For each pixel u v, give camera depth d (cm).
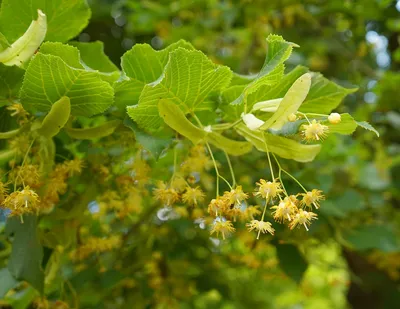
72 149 50
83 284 57
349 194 70
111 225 58
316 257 75
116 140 47
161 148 40
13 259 45
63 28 48
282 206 35
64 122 40
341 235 66
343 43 107
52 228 50
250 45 98
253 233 58
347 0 94
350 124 38
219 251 70
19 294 55
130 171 49
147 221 63
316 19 106
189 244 68
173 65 36
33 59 36
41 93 39
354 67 105
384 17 96
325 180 64
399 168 96
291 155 40
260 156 58
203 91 39
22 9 45
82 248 54
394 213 90
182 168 47
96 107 40
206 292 76
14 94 41
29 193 38
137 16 104
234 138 47
